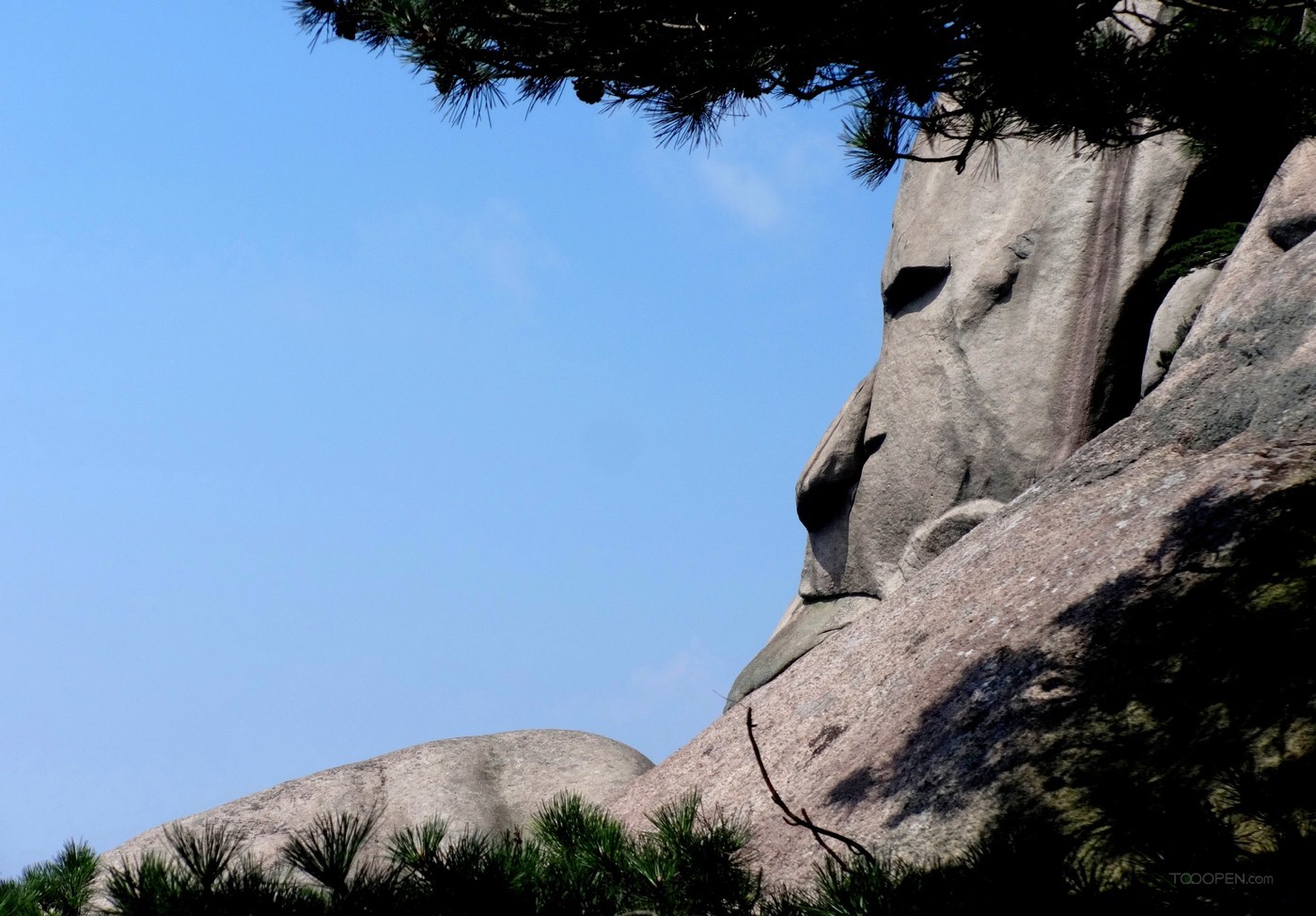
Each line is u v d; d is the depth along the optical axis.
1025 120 17.72
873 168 18.44
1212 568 14.67
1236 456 16.86
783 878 14.62
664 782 21.94
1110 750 12.63
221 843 7.94
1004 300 33.91
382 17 15.31
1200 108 16.70
